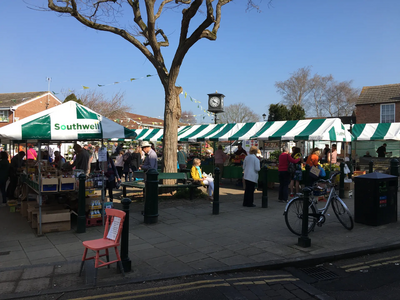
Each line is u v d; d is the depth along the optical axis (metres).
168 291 4.03
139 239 6.12
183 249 5.54
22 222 7.56
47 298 3.81
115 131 6.96
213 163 15.79
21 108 32.59
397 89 28.52
